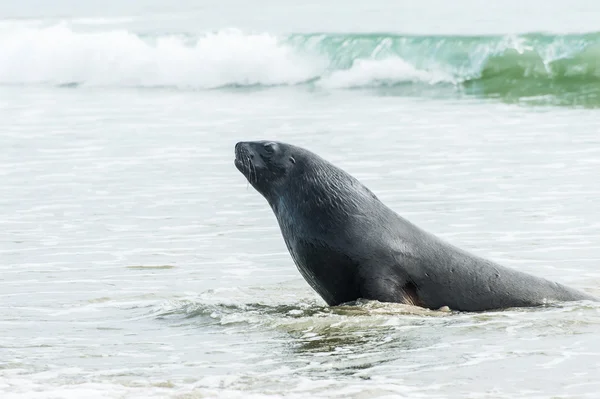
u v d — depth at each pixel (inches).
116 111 4552.2
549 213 2432.3
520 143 3368.6
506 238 2223.2
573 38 5078.7
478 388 1188.5
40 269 2073.1
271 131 3796.8
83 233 2390.5
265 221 2460.6
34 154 3496.6
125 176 3061.0
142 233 2377.0
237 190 2810.0
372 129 3762.3
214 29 6505.9
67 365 1360.7
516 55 5054.1
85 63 5812.0
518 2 6771.7
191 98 4958.2
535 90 4692.4
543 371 1247.5
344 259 1665.8
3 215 2608.3
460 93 4712.1
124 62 5708.7
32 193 2866.6
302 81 5290.4
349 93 4884.4
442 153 3250.5
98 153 3464.6
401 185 2812.5
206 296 1814.7
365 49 5315.0
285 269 2027.6
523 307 1663.4
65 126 4111.7
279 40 5506.9
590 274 1908.2
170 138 3725.4
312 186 1715.1
